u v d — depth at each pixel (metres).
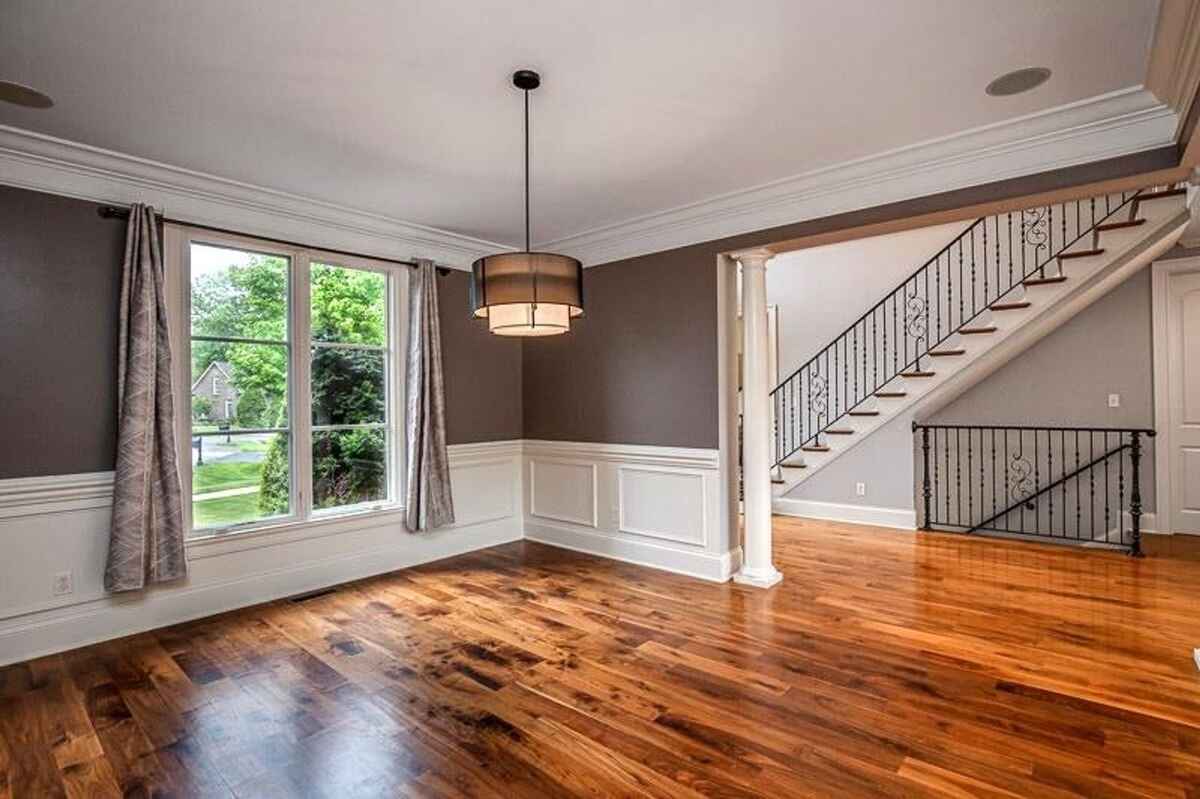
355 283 4.60
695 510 4.50
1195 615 3.52
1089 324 5.68
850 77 2.62
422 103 2.82
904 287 6.66
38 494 3.21
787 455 7.20
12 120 2.93
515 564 4.84
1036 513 5.87
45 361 3.25
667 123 3.05
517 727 2.47
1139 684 2.72
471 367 5.30
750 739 2.36
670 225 4.52
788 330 7.31
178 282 3.69
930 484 6.18
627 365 4.89
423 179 3.78
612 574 4.55
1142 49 2.42
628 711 2.58
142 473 3.41
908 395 5.87
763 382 4.25
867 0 2.10
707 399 4.42
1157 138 2.82
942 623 3.47
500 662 3.06
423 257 4.91
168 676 2.95
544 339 5.52
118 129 3.04
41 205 3.23
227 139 3.17
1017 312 5.25
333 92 2.70
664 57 2.46
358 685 2.83
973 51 2.43
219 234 3.85
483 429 5.40
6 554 3.13
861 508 6.18
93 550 3.38
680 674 2.90
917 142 3.29
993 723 2.43
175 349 3.68
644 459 4.80
